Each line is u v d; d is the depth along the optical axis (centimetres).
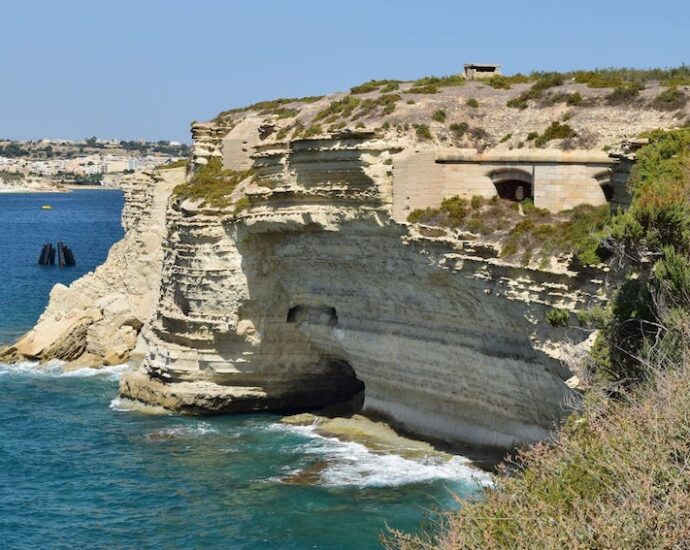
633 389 3166
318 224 5575
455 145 5428
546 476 2673
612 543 2161
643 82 5712
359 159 5288
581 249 4244
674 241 3656
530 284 4484
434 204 5269
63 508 4541
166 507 4516
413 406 5503
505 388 4869
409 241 5109
